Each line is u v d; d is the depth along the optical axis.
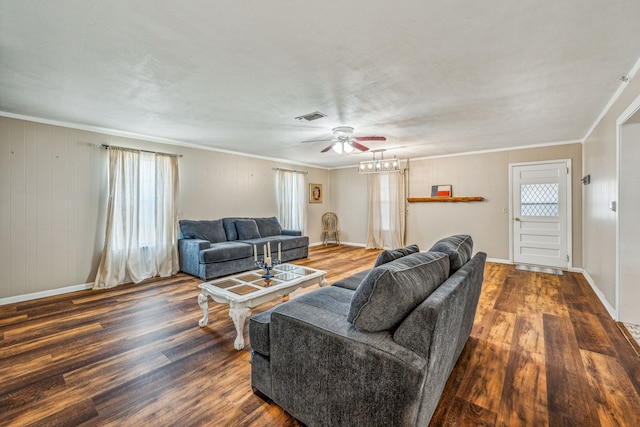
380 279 1.31
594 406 1.64
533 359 2.13
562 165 4.82
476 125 3.80
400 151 5.62
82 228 3.82
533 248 5.14
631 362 2.08
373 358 1.22
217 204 5.42
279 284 2.74
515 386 1.82
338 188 7.93
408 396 1.13
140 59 2.08
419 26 1.70
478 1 1.49
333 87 2.57
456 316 1.54
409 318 1.26
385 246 6.97
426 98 2.84
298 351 1.48
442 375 1.50
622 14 1.59
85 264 3.85
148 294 3.61
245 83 2.48
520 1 1.49
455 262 2.07
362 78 2.39
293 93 2.71
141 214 4.32
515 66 2.20
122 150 4.07
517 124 3.76
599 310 3.06
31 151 3.43
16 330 2.59
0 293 3.25
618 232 2.75
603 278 3.35
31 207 3.45
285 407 1.56
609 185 3.09
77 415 1.57
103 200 4.00
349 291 2.12
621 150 2.71
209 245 4.44
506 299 3.42
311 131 4.08
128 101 2.92
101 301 3.35
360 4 1.50
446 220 6.04
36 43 1.87
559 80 2.45
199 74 2.31
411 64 2.16
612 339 2.42
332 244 7.77
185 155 4.93
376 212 7.08
